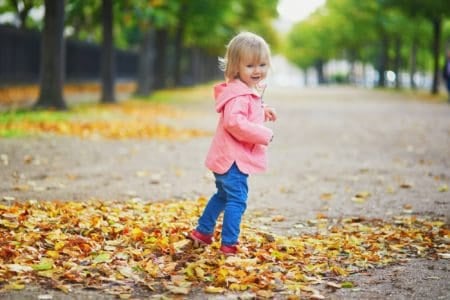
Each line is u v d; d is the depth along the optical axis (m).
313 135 16.23
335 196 8.36
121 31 48.78
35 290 4.30
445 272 4.96
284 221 6.88
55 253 4.99
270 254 5.34
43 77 18.73
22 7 35.06
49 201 7.35
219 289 4.43
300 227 6.57
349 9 56.84
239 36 5.25
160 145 13.20
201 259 5.05
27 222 5.86
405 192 8.57
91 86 39.75
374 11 50.47
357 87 67.19
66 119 16.19
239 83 5.20
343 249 5.61
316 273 4.92
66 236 5.47
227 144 5.15
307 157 12.15
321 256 5.38
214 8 36.22
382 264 5.18
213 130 16.97
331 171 10.43
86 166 10.29
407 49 63.47
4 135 12.98
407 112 24.05
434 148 13.27
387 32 52.38
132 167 10.34
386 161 11.54
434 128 17.48
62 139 13.05
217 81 75.75
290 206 7.72
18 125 14.48
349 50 80.94
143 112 20.75
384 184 9.20
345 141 14.86
